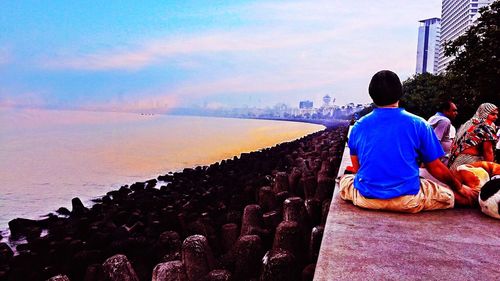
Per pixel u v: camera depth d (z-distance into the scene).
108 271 4.80
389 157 3.84
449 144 7.04
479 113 5.11
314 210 6.85
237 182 15.21
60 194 18.00
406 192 3.82
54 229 10.44
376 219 3.73
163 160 32.81
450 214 3.89
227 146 49.66
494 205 3.69
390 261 2.83
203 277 4.62
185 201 12.57
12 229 11.02
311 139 37.41
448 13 92.88
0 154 36.69
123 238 8.41
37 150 41.53
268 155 24.95
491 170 4.46
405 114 3.91
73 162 30.81
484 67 20.58
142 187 17.31
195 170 21.50
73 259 7.18
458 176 4.35
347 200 4.33
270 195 8.66
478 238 3.26
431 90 36.16
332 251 3.00
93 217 11.45
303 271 4.25
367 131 4.02
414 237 3.28
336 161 12.41
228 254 5.35
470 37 21.86
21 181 21.72
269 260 4.29
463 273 2.65
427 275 2.62
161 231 9.28
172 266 4.66
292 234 5.10
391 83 3.90
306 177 9.29
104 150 41.94
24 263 7.80
